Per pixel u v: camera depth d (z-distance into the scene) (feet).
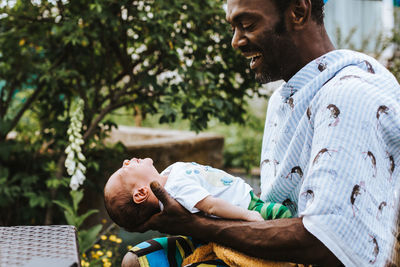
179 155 14.26
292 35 4.25
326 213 3.65
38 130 11.76
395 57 14.52
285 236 3.88
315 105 4.08
